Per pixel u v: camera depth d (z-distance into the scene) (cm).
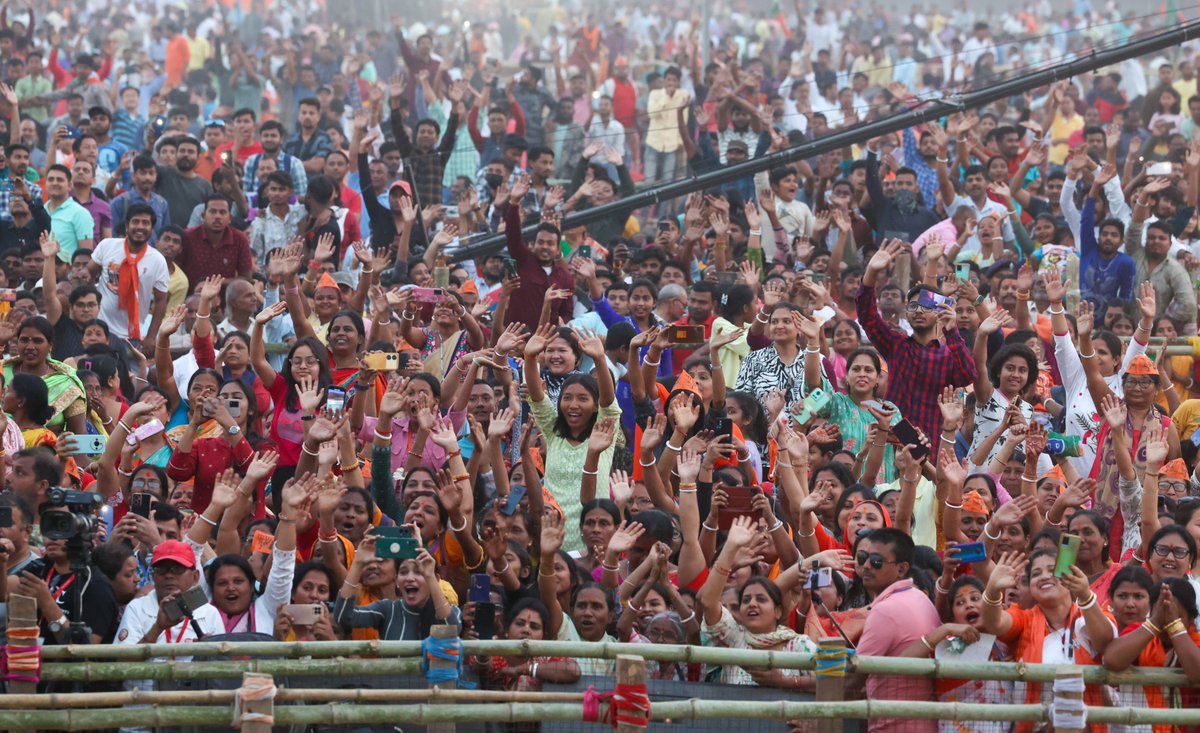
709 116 2888
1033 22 5269
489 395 1556
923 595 1126
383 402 1407
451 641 1016
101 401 1614
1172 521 1401
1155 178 2344
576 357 1662
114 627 1127
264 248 2238
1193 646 1048
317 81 3797
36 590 1038
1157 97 3388
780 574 1222
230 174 2419
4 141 2747
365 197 2450
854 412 1590
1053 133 3400
